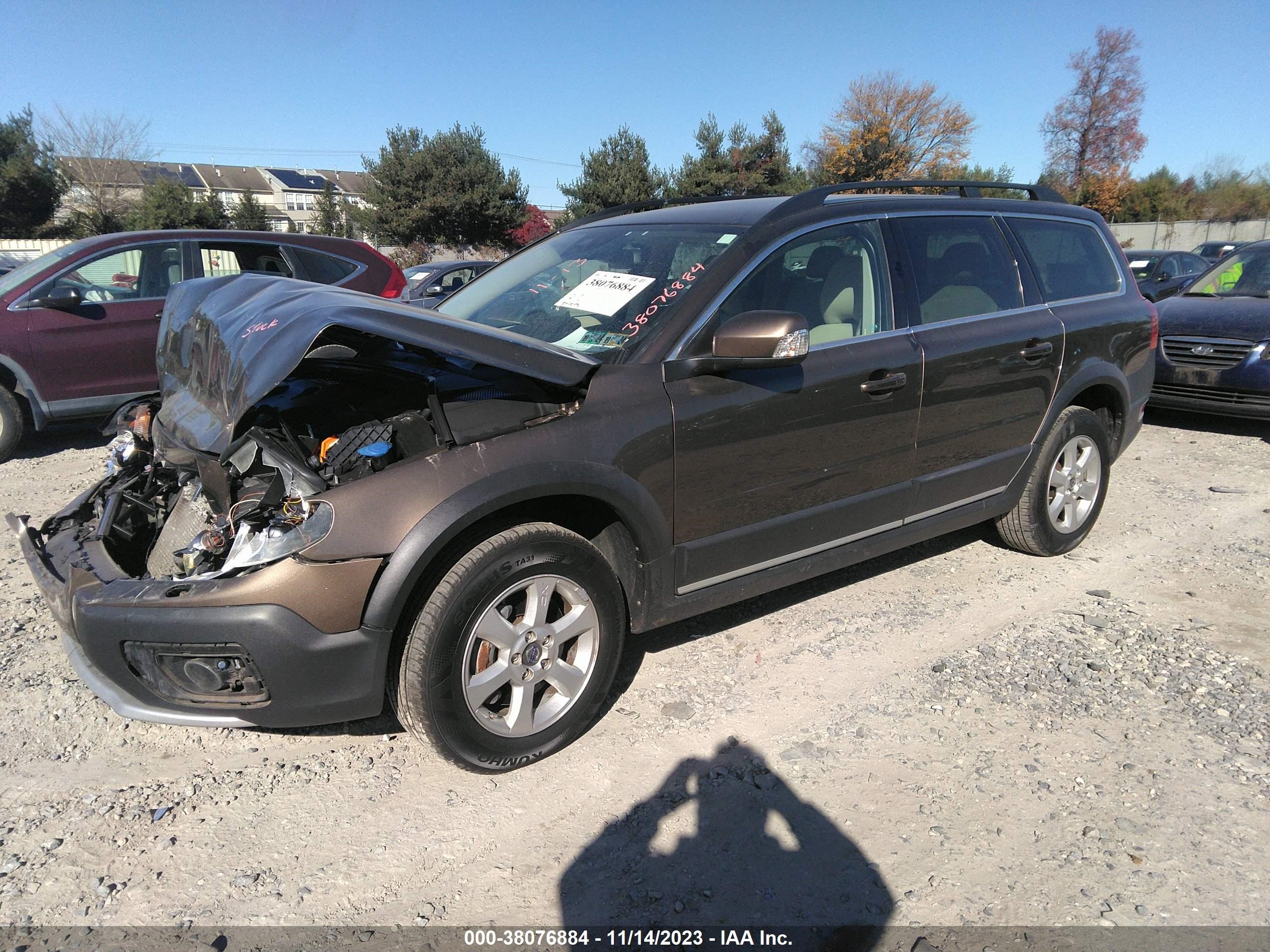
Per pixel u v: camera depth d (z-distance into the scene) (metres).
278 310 2.66
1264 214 49.47
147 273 7.17
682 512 2.93
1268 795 2.57
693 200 4.05
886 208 3.60
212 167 87.19
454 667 2.50
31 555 2.92
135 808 2.62
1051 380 4.04
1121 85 46.38
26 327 6.59
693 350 2.94
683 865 2.35
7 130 40.88
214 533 2.48
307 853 2.42
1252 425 7.50
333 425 2.86
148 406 3.41
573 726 2.84
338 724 3.08
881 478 3.48
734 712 3.07
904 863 2.33
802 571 3.36
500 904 2.23
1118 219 48.88
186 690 2.47
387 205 39.03
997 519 4.36
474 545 2.55
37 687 3.29
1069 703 3.08
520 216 40.38
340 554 2.32
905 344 3.45
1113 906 2.16
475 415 2.66
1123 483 5.81
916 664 3.38
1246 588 4.05
